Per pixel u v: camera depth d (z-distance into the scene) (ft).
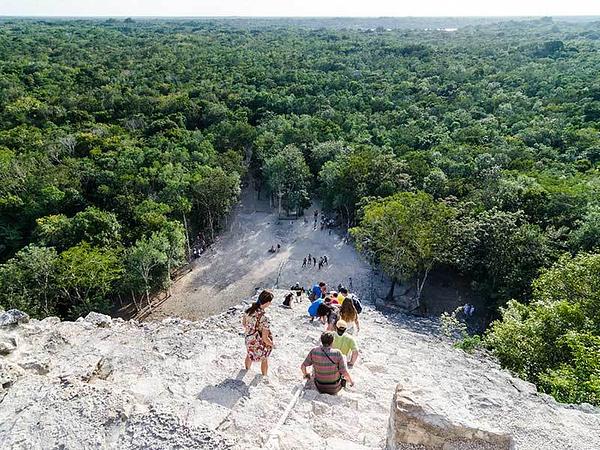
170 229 140.36
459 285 135.13
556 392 46.21
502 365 57.67
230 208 183.11
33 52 452.35
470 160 186.29
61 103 274.16
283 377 33.99
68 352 35.06
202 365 34.09
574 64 434.30
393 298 128.98
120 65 411.75
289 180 180.24
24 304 100.53
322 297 62.18
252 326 32.40
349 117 262.26
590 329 57.47
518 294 113.09
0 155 177.78
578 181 156.25
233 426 25.66
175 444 21.36
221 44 606.55
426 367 40.63
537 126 245.04
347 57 503.20
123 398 24.71
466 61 482.28
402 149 209.15
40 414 22.91
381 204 131.23
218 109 257.96
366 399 31.50
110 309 128.47
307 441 24.26
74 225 134.51
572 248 115.96
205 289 138.00
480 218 126.21
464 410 24.70
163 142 206.08
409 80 384.47
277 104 283.79
